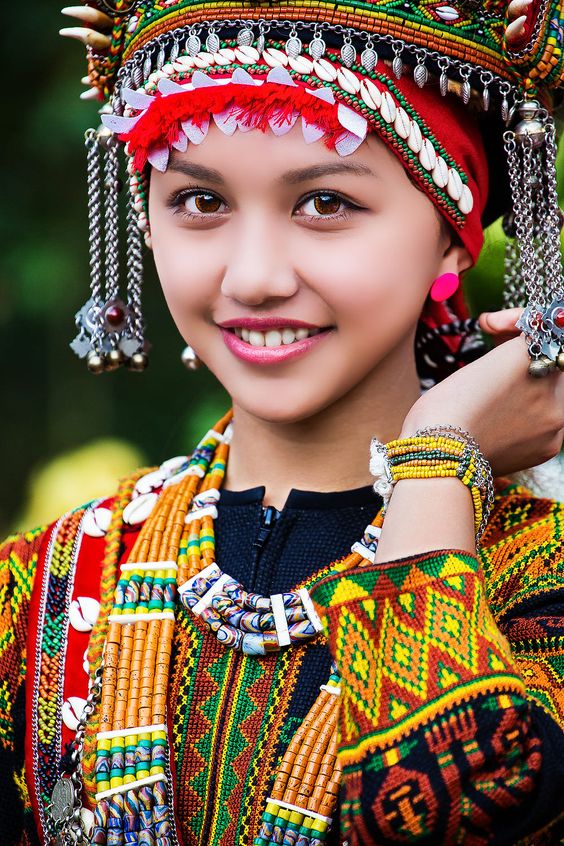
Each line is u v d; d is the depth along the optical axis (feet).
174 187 7.73
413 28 7.46
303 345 7.72
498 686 6.70
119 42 8.41
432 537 7.19
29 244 19.07
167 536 8.45
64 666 8.43
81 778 7.94
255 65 7.40
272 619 7.77
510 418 7.91
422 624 6.88
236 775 7.66
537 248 8.79
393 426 8.37
